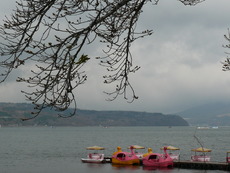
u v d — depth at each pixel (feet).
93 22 22.85
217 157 234.99
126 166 179.73
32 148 318.45
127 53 26.09
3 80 20.65
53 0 21.44
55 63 21.13
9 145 361.51
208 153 264.11
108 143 396.57
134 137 552.00
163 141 433.07
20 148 318.45
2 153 264.93
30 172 162.09
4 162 203.10
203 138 506.89
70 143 399.03
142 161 181.98
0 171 164.86
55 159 220.02
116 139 492.13
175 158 185.68
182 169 166.20
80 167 178.19
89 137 561.43
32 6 21.25
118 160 187.62
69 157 233.35
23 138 528.22
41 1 21.34
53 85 20.86
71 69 21.27
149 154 180.34
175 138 511.81
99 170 166.81
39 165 188.03
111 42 25.02
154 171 161.17
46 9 21.38
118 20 24.86
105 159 197.16
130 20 25.89
